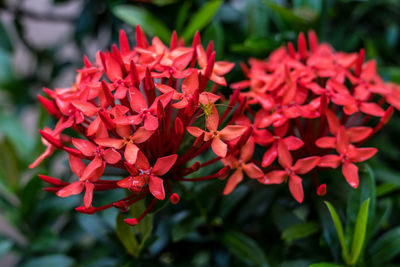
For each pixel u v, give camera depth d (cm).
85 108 33
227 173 33
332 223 36
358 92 36
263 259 37
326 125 36
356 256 35
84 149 32
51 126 47
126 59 34
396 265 37
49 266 41
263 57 45
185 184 37
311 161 34
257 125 35
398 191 42
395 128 44
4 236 44
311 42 40
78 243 46
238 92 34
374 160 42
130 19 43
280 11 44
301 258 38
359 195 35
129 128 32
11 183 45
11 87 57
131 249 37
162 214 41
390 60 48
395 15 50
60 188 33
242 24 48
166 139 34
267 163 34
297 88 36
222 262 39
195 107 32
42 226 44
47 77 59
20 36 56
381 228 40
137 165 32
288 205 39
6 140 45
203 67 35
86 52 54
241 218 39
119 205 32
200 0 47
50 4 53
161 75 33
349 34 49
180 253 41
